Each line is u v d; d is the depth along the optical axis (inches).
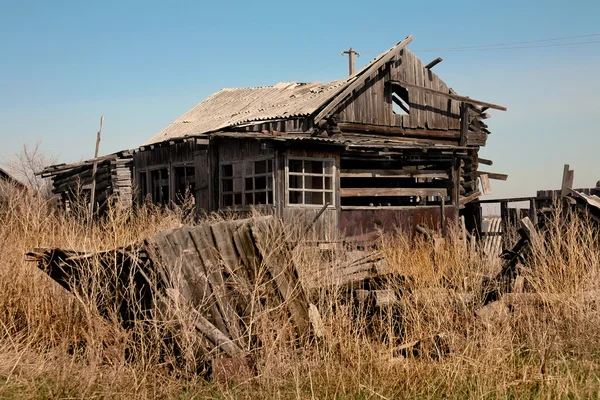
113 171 745.6
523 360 246.7
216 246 249.4
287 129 740.0
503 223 663.8
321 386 220.1
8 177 577.0
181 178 714.2
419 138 808.3
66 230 362.6
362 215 599.8
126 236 363.6
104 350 238.5
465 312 276.5
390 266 345.7
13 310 273.9
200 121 936.9
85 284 251.4
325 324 256.7
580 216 379.9
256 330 238.7
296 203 558.6
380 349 244.5
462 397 215.6
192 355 223.0
